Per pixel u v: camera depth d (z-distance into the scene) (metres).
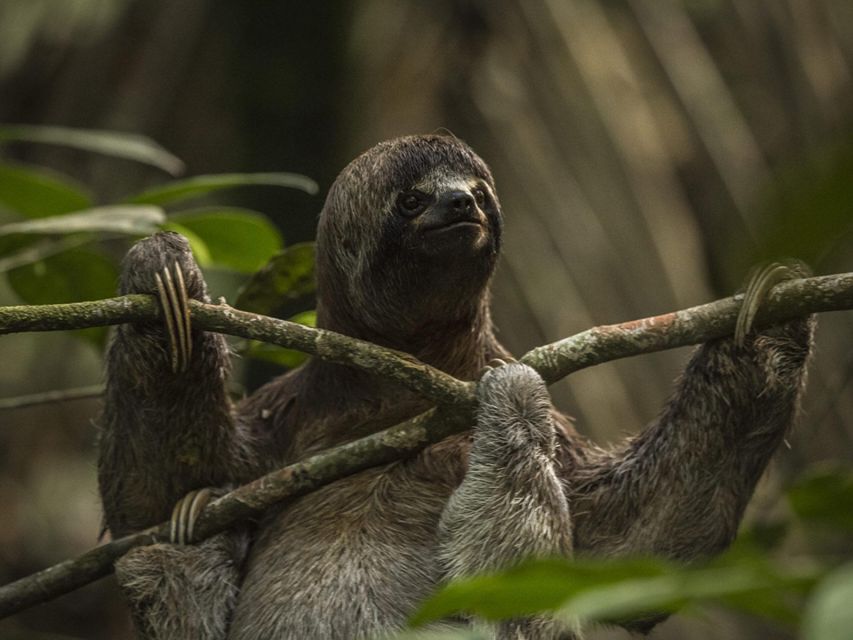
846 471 7.94
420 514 10.38
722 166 20.80
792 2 21.50
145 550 9.91
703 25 21.80
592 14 21.38
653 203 20.19
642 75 21.11
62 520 25.30
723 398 10.01
